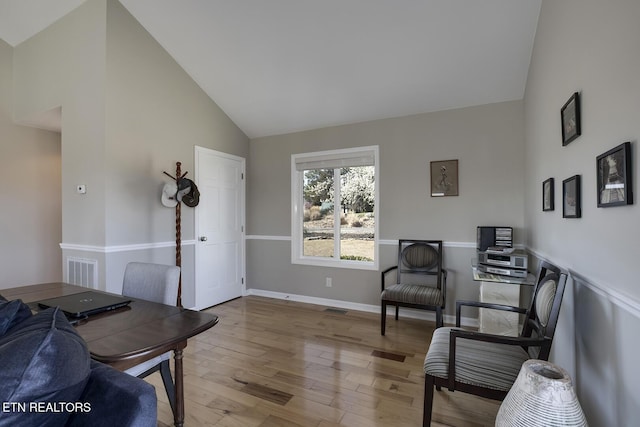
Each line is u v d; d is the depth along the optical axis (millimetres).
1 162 3600
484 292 2580
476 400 1971
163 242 3262
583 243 1531
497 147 3143
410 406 1916
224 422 1762
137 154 3000
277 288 4320
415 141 3492
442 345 1727
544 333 1457
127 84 2904
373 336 2980
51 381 662
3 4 3049
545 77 2178
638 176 1057
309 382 2176
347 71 3129
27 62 3420
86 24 2854
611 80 1237
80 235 2916
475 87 3039
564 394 1017
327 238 4086
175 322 1387
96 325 1346
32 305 1585
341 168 3969
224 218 4082
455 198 3314
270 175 4363
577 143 1602
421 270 3336
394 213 3596
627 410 1118
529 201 2795
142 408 701
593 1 1394
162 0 2770
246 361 2479
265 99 3727
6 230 3662
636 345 1062
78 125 2922
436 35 2605
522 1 2268
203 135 3740
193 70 3498
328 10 2562
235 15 2758
